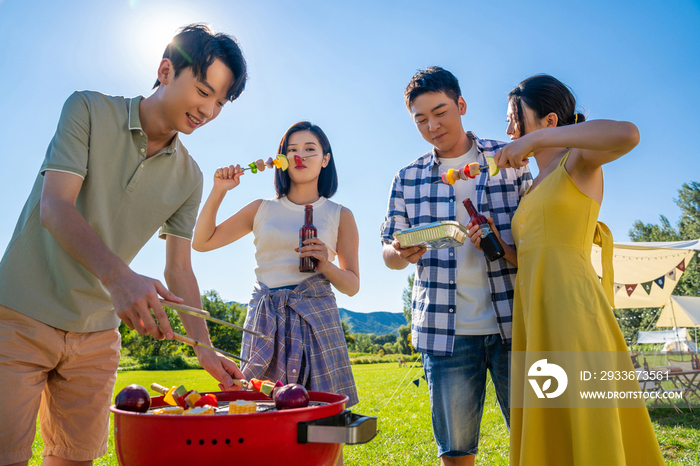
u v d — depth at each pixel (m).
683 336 9.36
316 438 1.01
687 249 8.50
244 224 2.39
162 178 1.91
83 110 1.69
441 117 2.35
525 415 1.74
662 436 5.04
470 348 2.27
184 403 1.25
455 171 2.09
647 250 8.84
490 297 2.29
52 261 1.70
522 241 2.01
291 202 2.36
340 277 2.13
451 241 2.04
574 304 1.77
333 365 1.98
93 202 1.74
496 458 4.08
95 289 1.76
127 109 1.82
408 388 10.41
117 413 1.05
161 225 1.97
